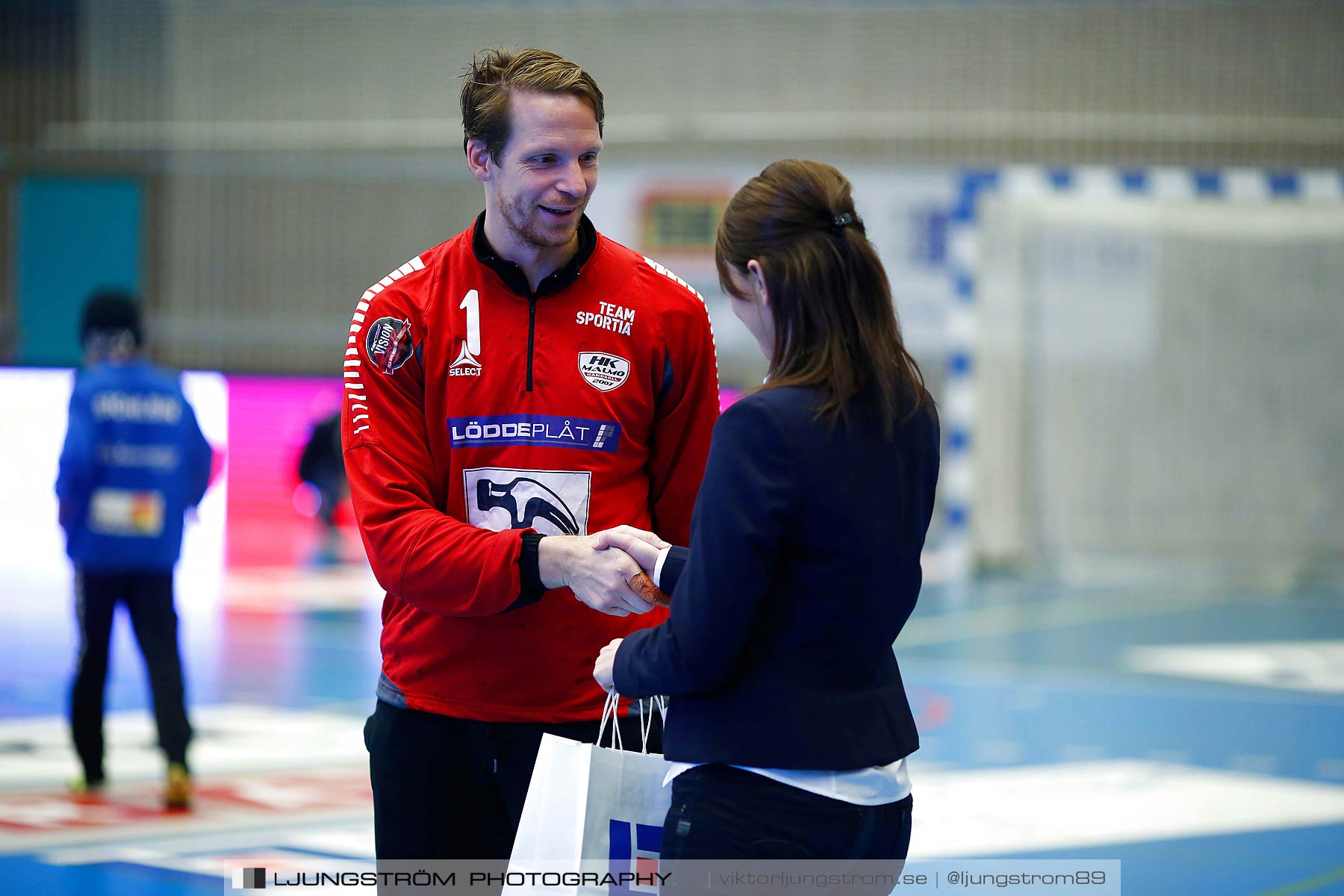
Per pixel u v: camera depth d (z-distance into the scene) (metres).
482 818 9.17
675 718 7.19
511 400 8.92
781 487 6.77
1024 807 19.28
